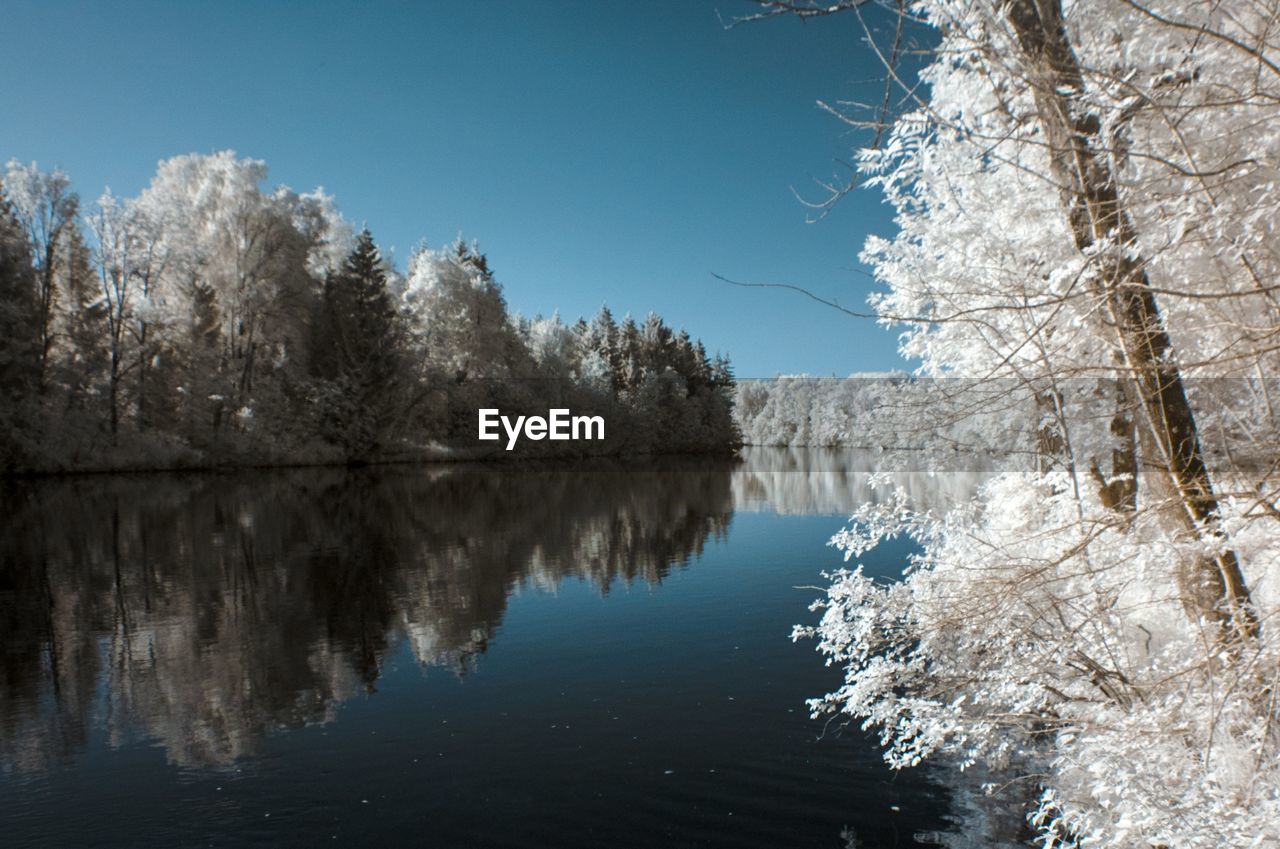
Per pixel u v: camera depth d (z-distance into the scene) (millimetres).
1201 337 3943
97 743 6512
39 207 33406
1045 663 4289
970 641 4570
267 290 41406
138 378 37312
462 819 5148
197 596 12289
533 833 4949
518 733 6613
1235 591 3562
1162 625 4715
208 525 20531
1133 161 3311
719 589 12484
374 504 26188
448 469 46062
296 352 43344
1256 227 2988
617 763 5957
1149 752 3420
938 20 2910
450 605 11625
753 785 5523
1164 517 3807
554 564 15055
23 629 10328
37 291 33375
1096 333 3590
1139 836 3518
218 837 4961
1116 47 3352
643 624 10305
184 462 38219
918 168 4555
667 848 4738
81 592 12602
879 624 5305
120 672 8477
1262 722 3182
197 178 41500
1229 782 3207
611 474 44438
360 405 45625
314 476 37938
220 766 6035
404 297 52406
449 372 52094
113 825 5121
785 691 7492
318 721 6965
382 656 9000
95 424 35312
